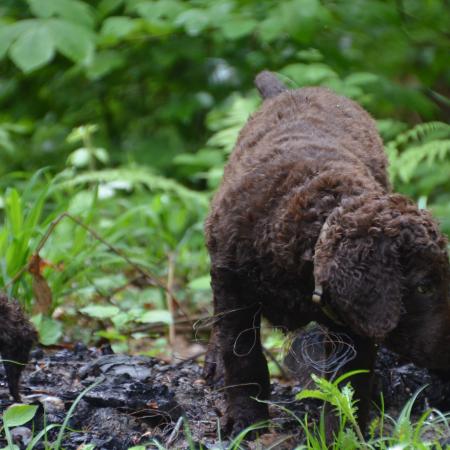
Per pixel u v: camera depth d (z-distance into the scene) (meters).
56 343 10.05
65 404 7.82
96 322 11.05
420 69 12.37
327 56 12.64
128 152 17.73
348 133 8.72
